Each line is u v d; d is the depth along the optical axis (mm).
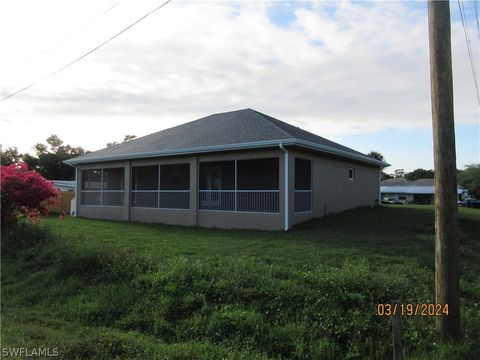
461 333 5301
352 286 6203
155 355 4805
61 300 6977
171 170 20641
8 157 49438
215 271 7051
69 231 13586
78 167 21938
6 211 11359
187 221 16359
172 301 6285
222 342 5293
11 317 6332
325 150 15336
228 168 18859
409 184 67188
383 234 11609
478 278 7930
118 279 7414
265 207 14727
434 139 5363
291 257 8453
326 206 16719
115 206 19641
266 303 5984
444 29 5262
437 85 5293
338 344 5184
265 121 16469
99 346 5047
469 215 17453
